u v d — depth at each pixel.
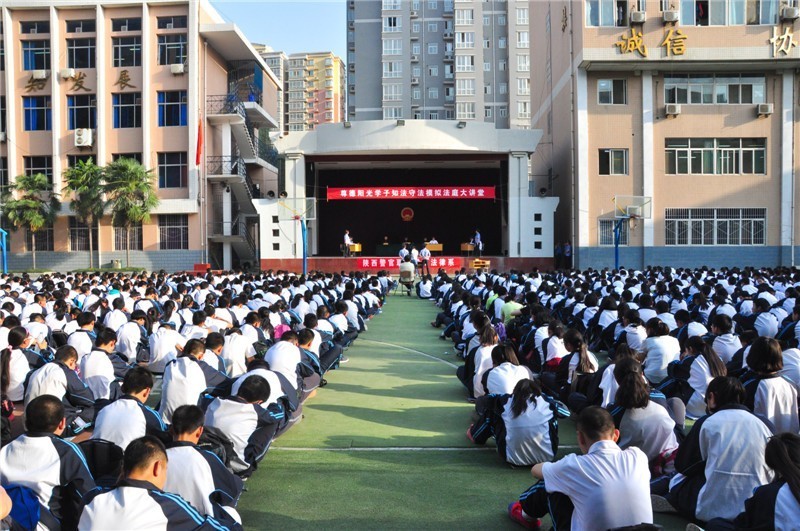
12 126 31.69
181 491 3.80
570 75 29.36
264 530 4.53
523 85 63.16
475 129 29.25
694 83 28.20
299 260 29.61
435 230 37.00
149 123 31.34
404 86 64.81
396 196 29.39
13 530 3.46
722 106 28.06
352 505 4.98
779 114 28.00
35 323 9.16
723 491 4.13
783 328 8.88
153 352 8.91
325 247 37.12
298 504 5.00
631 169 28.22
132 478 3.19
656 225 28.30
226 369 7.52
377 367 10.62
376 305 16.44
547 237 29.39
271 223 29.75
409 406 8.12
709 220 28.33
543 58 36.56
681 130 28.12
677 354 7.44
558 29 32.25
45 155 31.94
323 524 4.63
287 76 115.38
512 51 63.44
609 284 15.70
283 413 5.62
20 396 7.11
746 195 28.17
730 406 4.30
